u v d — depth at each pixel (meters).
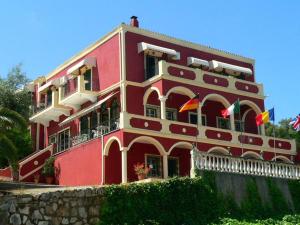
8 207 18.34
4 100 42.88
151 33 39.44
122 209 21.66
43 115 44.22
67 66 44.56
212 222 24.89
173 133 35.25
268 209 28.33
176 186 24.64
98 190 21.12
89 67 40.28
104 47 39.78
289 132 54.31
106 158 34.34
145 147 35.84
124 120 33.19
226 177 27.38
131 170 34.62
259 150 39.72
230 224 24.41
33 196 19.00
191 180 25.53
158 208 23.30
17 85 45.22
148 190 23.20
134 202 22.31
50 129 45.47
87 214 20.34
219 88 39.66
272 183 29.48
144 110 37.41
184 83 37.62
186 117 39.41
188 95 37.91
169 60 39.84
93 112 39.69
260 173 29.27
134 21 40.16
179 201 24.45
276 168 30.22
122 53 37.53
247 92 41.47
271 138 40.91
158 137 34.47
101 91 39.19
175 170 37.03
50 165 40.06
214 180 26.70
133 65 37.88
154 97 38.28
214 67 41.47
